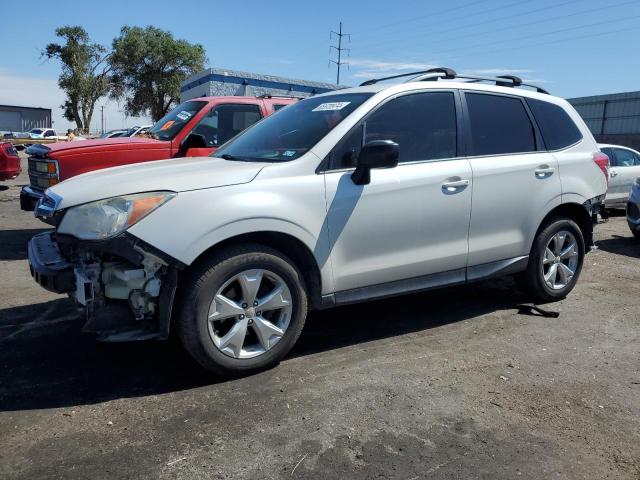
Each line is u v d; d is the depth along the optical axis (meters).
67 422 3.14
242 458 2.81
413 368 3.88
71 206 3.37
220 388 3.55
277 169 3.75
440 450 2.91
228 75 14.09
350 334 4.53
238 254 3.52
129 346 4.22
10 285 5.85
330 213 3.85
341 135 4.00
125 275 3.33
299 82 15.29
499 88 5.00
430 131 4.45
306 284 3.92
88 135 47.41
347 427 3.11
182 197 3.39
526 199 4.88
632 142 31.98
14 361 3.96
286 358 4.03
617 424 3.20
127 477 2.65
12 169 13.30
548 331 4.65
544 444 2.98
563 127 5.38
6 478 2.63
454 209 4.42
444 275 4.50
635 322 4.91
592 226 5.55
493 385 3.64
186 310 3.41
